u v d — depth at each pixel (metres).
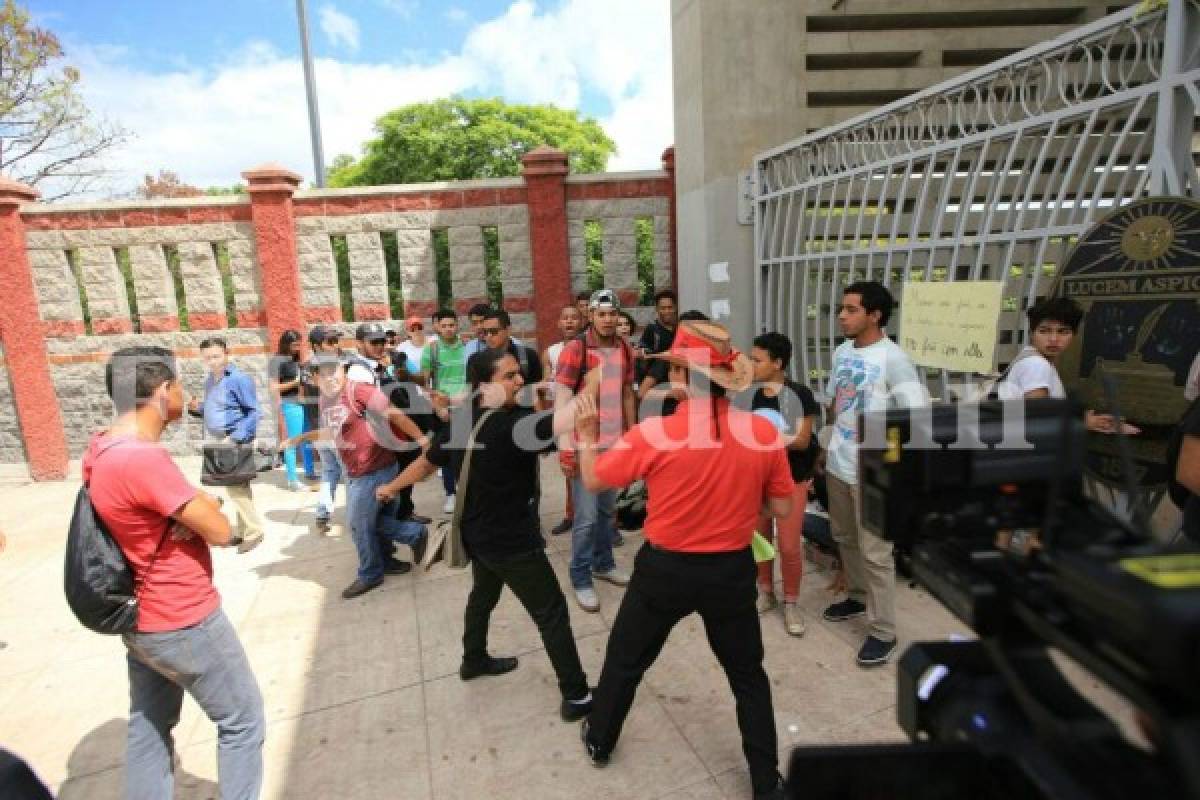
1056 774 0.72
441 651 3.45
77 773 2.70
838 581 3.88
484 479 2.64
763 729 2.22
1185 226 2.31
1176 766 0.60
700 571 2.12
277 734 2.81
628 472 2.16
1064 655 0.77
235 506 4.80
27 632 3.99
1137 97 2.56
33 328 7.92
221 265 11.43
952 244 3.50
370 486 4.05
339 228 8.09
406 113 23.25
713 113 5.72
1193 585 0.62
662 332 5.64
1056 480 0.83
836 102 5.95
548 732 2.75
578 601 3.85
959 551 0.95
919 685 1.02
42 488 7.75
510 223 8.15
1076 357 2.73
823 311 5.65
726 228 5.85
